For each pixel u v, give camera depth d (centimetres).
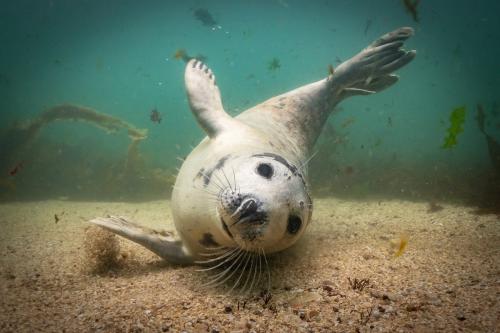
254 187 54
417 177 192
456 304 44
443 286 51
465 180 177
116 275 66
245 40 937
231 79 1681
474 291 48
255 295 53
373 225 96
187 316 46
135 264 72
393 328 40
